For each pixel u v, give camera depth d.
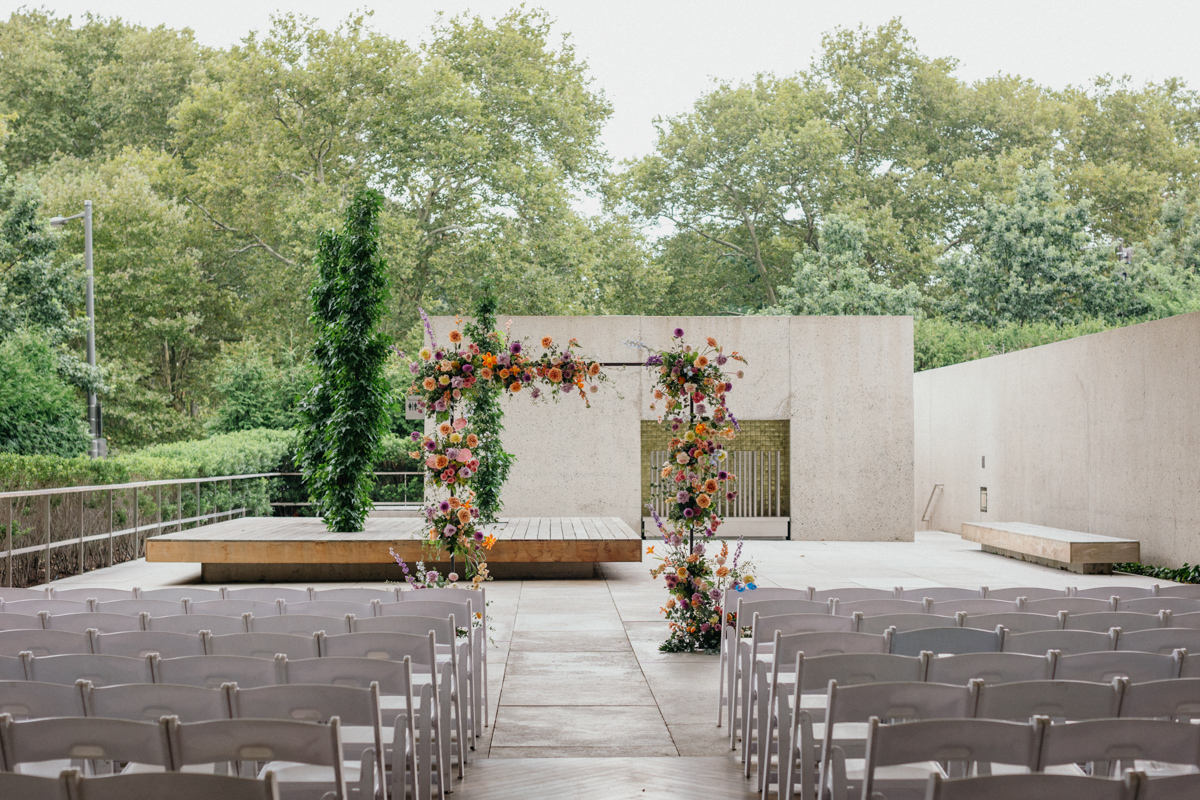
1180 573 12.01
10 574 10.50
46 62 34.88
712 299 36.25
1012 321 29.17
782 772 3.97
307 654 4.33
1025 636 4.46
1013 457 17.70
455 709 4.76
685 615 7.81
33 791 2.44
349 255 12.02
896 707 3.33
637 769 4.71
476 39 29.66
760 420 18.00
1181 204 33.66
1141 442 13.58
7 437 16.39
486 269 26.58
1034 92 37.81
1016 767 3.74
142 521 13.96
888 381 17.75
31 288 20.81
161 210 29.12
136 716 3.34
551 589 11.18
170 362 33.03
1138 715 3.36
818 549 16.06
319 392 12.39
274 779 2.41
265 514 18.73
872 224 33.03
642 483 18.11
